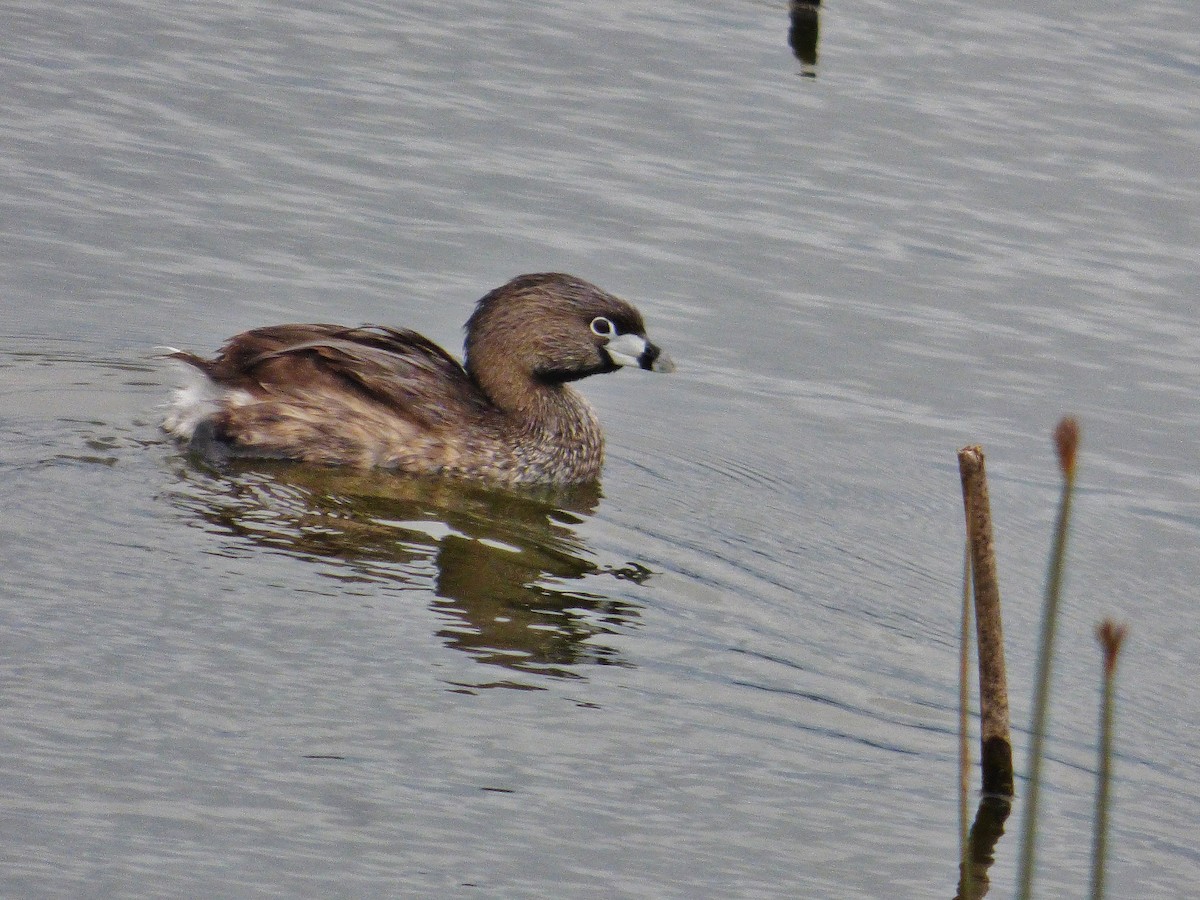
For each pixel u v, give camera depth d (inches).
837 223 755.4
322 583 440.5
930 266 730.2
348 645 407.5
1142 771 400.2
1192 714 434.6
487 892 319.3
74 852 317.4
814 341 670.5
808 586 482.9
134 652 389.7
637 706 396.8
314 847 327.3
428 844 332.2
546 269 693.9
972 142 832.9
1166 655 468.4
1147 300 718.5
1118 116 869.2
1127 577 518.0
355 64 845.2
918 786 377.4
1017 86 892.6
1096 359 672.4
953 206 777.6
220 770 348.5
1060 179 807.7
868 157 812.0
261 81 818.8
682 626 444.5
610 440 587.5
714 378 641.0
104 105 778.8
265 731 364.5
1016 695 432.1
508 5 924.0
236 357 542.3
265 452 527.5
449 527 494.9
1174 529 556.1
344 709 377.4
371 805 342.6
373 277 676.7
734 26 929.5
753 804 361.7
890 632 458.6
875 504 553.0
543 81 848.3
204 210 708.0
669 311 679.7
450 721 378.3
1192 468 600.7
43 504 462.9
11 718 356.5
